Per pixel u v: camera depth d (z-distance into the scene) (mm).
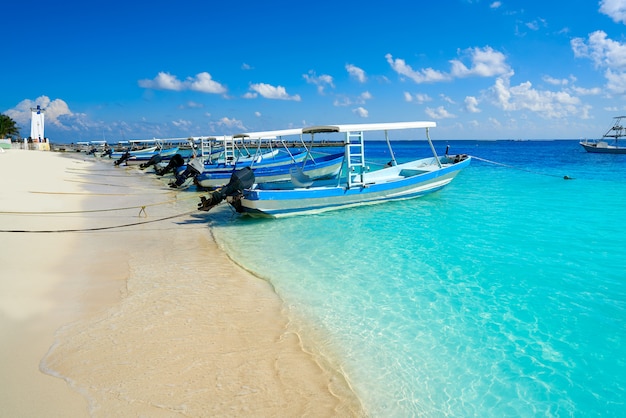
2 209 13812
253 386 4598
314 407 4301
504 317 6555
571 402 4586
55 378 4520
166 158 34438
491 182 24656
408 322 6383
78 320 6035
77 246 10234
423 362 5309
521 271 8625
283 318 6422
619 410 4457
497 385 4867
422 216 14242
